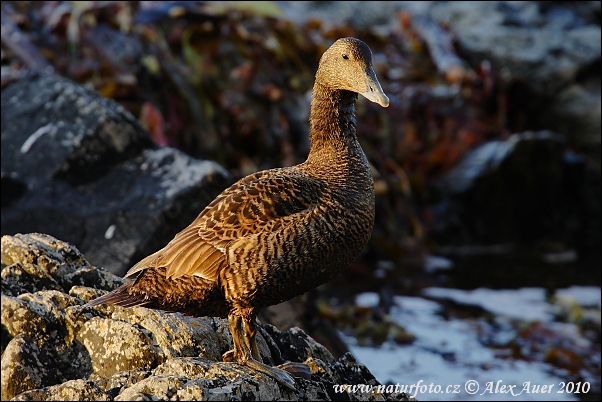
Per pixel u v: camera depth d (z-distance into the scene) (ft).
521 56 62.39
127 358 23.85
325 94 27.63
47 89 40.29
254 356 25.44
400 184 53.78
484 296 48.37
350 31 57.77
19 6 52.80
